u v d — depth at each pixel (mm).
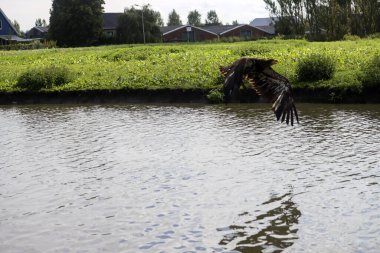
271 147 19734
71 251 11930
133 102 33812
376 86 28516
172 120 26422
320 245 11695
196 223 13094
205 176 16625
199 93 32281
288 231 12461
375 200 13961
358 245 11555
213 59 40938
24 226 13406
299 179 15875
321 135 21281
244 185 15609
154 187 15836
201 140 21453
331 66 30656
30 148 21422
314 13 76625
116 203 14680
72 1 89125
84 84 36031
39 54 58031
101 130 24625
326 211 13445
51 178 17188
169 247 11898
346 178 15750
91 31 89062
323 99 29391
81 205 14664
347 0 72188
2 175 17688
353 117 24891
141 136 22797
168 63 41000
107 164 18531
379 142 19641
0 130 25812
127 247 11977
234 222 13062
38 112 31672
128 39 90062
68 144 21875
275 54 41062
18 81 37531
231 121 25312
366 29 71938
